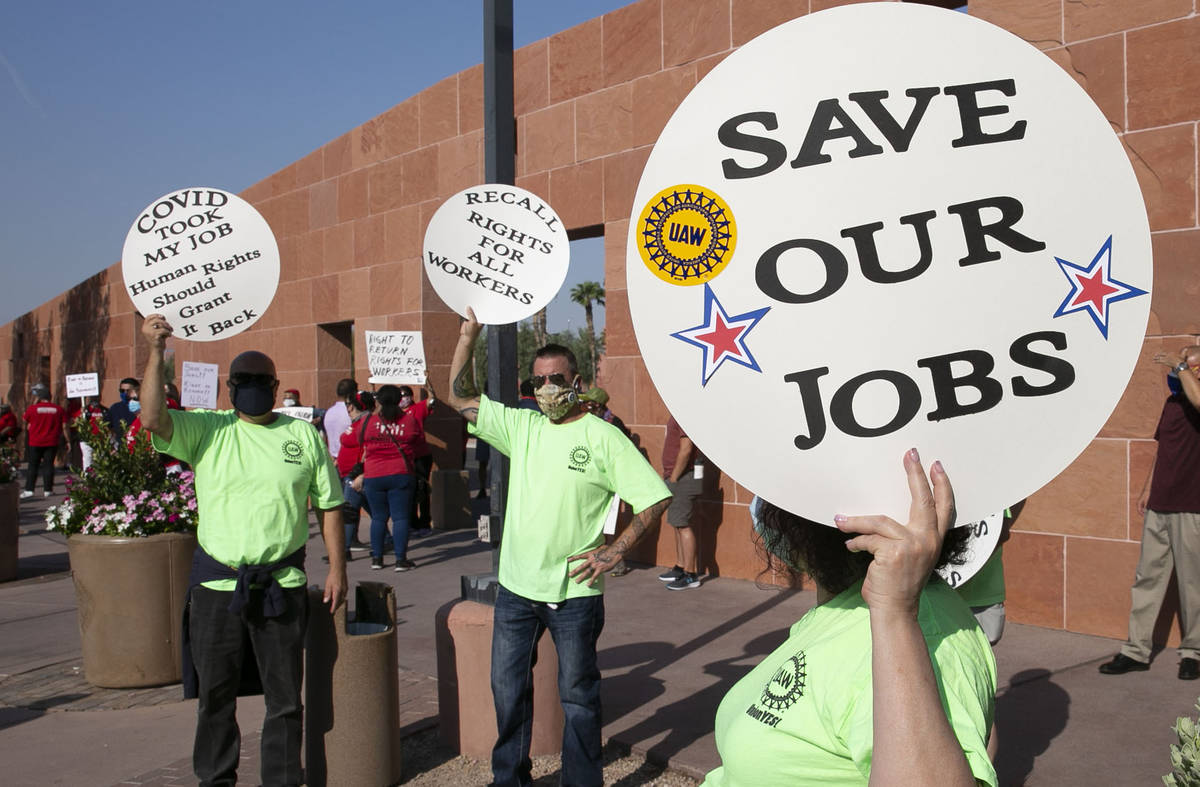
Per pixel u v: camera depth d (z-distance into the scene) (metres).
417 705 5.02
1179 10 5.59
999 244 1.26
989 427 1.25
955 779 1.08
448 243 3.89
